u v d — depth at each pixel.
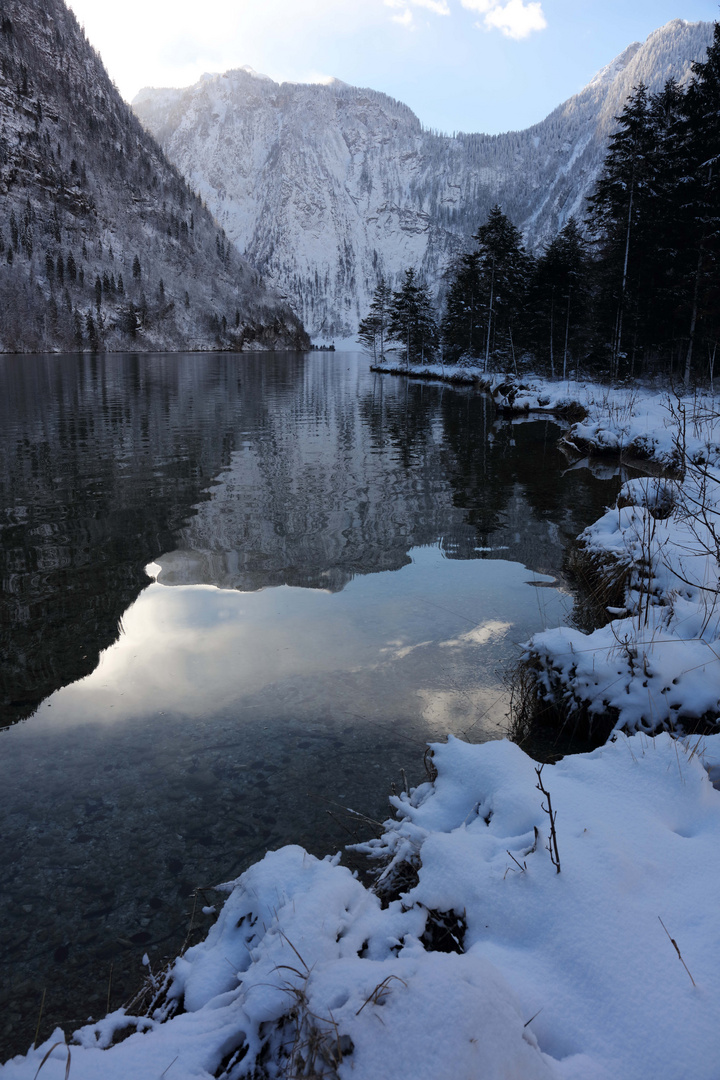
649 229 25.94
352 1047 1.29
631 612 4.68
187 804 3.03
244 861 2.66
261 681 4.23
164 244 148.75
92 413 19.09
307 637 4.93
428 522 8.32
